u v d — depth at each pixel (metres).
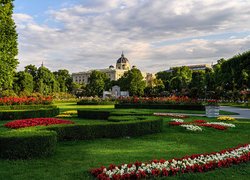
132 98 36.59
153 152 10.34
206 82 74.81
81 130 12.45
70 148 10.87
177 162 8.10
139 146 11.51
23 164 8.46
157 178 7.02
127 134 13.49
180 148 11.24
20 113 20.88
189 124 16.66
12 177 7.20
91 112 21.72
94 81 100.69
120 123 13.32
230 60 59.00
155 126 14.66
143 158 9.29
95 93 99.06
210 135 14.53
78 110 22.62
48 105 25.98
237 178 7.49
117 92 78.44
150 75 149.88
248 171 8.09
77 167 8.17
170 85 91.56
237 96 53.78
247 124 18.23
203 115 26.06
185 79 91.44
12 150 8.99
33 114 21.44
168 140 13.10
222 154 9.09
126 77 93.25
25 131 10.15
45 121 15.24
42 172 7.63
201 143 12.43
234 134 15.00
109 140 12.60
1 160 8.82
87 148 10.91
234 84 57.66
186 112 29.53
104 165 8.35
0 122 18.78
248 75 53.28
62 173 7.51
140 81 88.50
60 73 118.00
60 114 24.81
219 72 66.00
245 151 9.79
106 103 46.50
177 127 16.25
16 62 33.34
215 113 23.17
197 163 8.05
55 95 67.25
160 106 34.09
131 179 6.93
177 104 33.53
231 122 19.23
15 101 25.61
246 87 54.03
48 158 9.23
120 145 11.63
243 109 37.56
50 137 9.49
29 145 9.11
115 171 7.14
